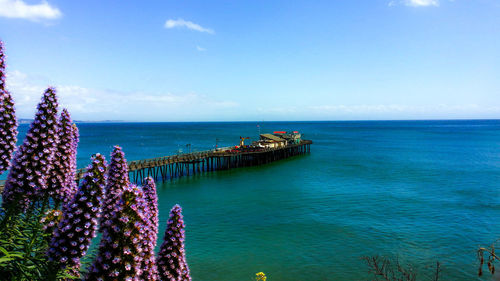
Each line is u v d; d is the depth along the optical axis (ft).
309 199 171.42
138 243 29.66
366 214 144.15
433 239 115.44
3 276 33.96
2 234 37.45
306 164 301.22
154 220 40.45
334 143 532.73
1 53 35.45
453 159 320.29
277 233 122.21
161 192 192.24
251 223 133.49
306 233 122.11
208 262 99.30
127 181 38.29
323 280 89.25
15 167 37.32
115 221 29.37
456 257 100.89
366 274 91.50
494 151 387.75
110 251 28.86
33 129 38.24
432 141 549.95
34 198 40.68
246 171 266.57
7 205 38.93
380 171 255.70
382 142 544.62
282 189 196.75
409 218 138.41
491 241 113.09
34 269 34.63
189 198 176.76
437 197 172.04
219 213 147.33
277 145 343.26
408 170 258.16
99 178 30.99
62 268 30.30
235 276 91.50
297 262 99.40
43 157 38.47
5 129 36.45
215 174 254.27
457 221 133.69
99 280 28.30
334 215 143.54
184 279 40.01
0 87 35.50
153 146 476.54
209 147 466.70
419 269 93.35
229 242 114.11
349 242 113.70
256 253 105.50
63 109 43.14
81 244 30.35
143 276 33.04
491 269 31.37
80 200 29.94
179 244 40.14
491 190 186.50
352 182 214.69
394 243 112.37
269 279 89.92
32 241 37.40
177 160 238.48
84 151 377.71
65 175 41.52
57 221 34.96
